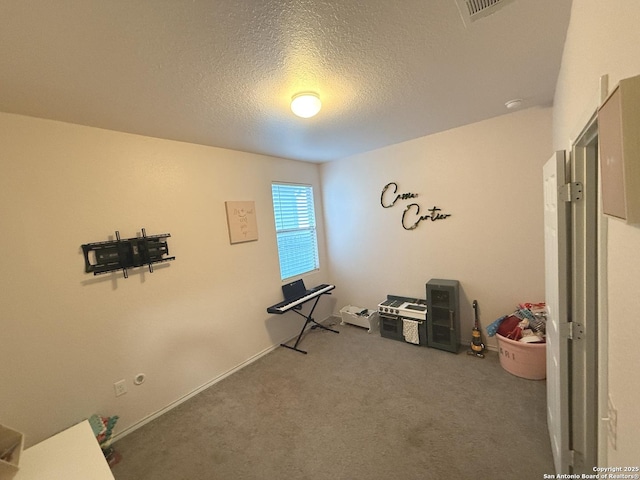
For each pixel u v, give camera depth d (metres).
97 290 2.04
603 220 0.83
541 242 2.58
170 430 2.13
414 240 3.38
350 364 2.88
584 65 0.98
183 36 1.17
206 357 2.71
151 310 2.32
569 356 1.31
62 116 1.82
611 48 0.68
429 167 3.13
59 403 1.86
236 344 2.98
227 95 1.74
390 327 3.40
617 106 0.53
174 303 2.48
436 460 1.68
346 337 3.55
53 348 1.84
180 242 2.53
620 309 0.72
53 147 1.86
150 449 1.96
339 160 3.95
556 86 1.91
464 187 2.93
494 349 2.92
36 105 1.64
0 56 1.17
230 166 2.98
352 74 1.61
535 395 2.16
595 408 1.25
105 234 2.08
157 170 2.39
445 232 3.12
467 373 2.54
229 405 2.38
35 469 1.10
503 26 1.26
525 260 2.67
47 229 1.83
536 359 2.32
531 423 1.89
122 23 1.06
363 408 2.19
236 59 1.36
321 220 4.23
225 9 1.03
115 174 2.15
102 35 1.11
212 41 1.21
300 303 3.23
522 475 1.53
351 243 4.01
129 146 2.23
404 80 1.74
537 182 2.54
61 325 1.88
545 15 1.20
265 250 3.33
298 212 3.90
